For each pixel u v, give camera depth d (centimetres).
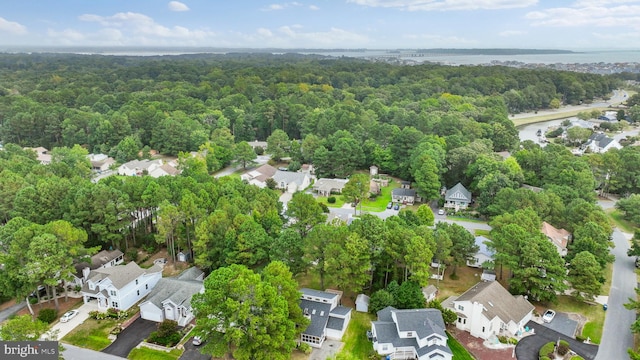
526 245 6000
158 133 14950
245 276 4609
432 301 5734
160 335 5212
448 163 11262
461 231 6688
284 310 4606
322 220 7112
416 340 5022
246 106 18638
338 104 17662
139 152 14475
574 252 6656
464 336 5409
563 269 5875
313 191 11275
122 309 5866
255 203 7312
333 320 5406
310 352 5041
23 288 5522
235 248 6244
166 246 7806
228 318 4453
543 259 5988
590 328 5541
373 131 13625
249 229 6341
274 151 13750
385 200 10569
